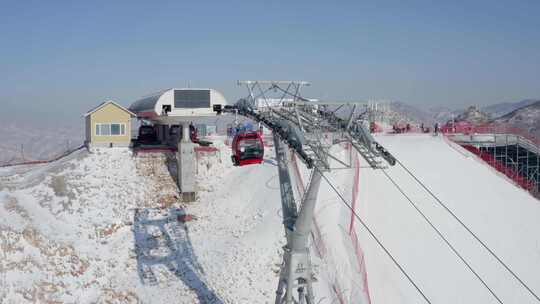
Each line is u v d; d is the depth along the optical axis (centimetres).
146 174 4244
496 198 4062
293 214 1930
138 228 3478
